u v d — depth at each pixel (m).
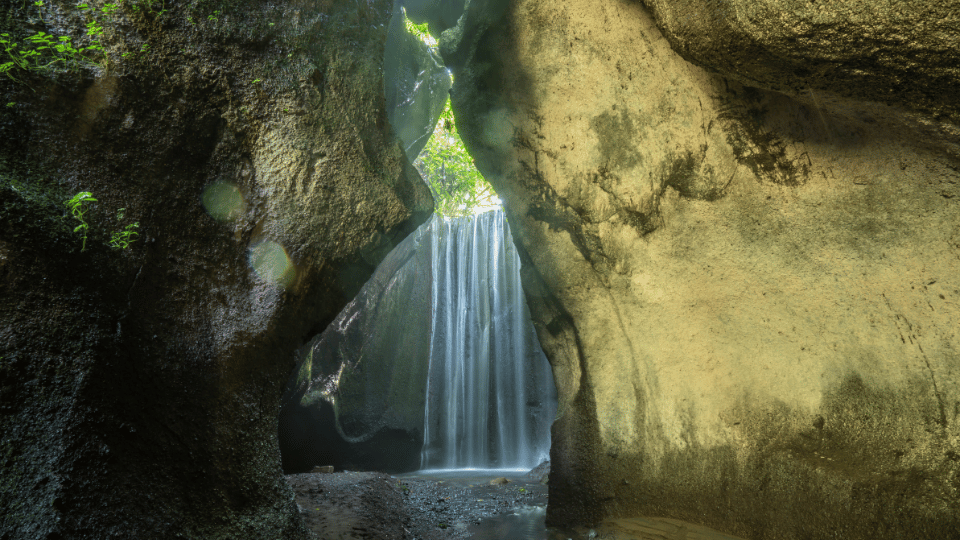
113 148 2.90
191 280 3.25
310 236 3.77
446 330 16.05
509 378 15.04
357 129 4.00
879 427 3.61
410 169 4.47
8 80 2.52
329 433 12.80
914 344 3.45
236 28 3.46
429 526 5.88
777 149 4.01
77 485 2.32
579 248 5.88
